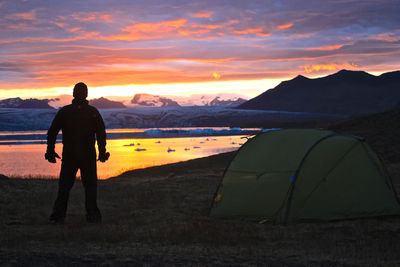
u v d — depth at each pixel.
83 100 8.45
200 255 5.91
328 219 9.32
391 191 10.30
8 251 5.68
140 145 174.50
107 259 5.38
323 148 9.88
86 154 8.44
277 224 9.19
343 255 6.24
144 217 9.95
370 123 49.62
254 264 5.39
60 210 8.63
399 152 32.56
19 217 9.41
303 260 5.75
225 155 44.91
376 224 8.93
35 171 80.12
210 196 13.80
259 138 10.94
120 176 33.00
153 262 5.28
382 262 5.79
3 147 193.25
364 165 10.12
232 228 8.33
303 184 9.45
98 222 8.80
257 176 10.07
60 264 4.96
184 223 8.91
